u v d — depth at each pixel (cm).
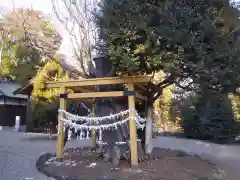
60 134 652
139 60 504
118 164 580
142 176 480
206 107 1441
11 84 2231
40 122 1462
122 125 621
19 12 1047
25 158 668
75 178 464
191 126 1521
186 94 1595
